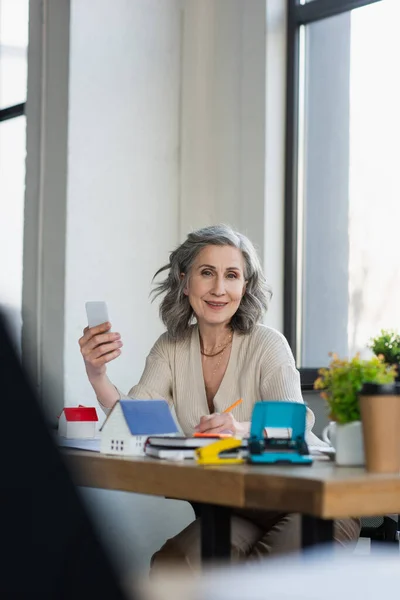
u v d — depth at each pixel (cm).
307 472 160
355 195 399
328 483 143
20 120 512
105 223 406
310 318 414
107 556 46
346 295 401
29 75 415
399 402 163
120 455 194
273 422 179
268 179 412
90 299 400
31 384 46
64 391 391
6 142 518
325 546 156
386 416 162
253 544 217
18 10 512
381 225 388
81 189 399
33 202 410
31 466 45
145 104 421
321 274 411
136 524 392
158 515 400
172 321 264
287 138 417
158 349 268
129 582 47
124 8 415
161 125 427
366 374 174
